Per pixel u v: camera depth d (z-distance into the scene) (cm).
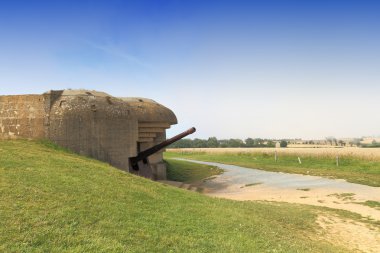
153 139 2383
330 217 1319
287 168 2894
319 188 1972
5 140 1620
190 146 11994
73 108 1731
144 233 777
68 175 1103
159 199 1088
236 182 2420
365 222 1268
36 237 660
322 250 910
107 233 736
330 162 3097
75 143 1717
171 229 837
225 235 867
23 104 1744
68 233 699
